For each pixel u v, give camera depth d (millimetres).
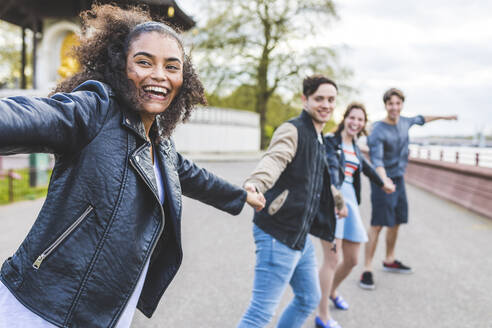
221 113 24312
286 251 2195
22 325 1081
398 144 4266
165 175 1404
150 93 1242
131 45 1233
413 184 13562
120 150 1158
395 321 3193
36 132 969
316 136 2408
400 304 3531
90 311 1123
